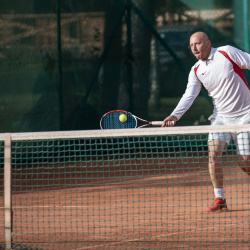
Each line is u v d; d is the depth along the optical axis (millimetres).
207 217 14156
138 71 30828
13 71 28344
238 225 13430
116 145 29609
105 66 30438
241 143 14656
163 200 17078
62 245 11945
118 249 11492
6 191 11383
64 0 29453
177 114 15031
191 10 30734
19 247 11547
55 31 29266
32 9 28734
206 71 14781
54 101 29312
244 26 30312
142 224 13789
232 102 14805
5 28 28188
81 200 17562
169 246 11641
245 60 14562
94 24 30172
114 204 16672
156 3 30922
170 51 30891
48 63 29141
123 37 30656
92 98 30172
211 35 30656
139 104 30875
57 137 11805
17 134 11656
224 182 20438
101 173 23812
